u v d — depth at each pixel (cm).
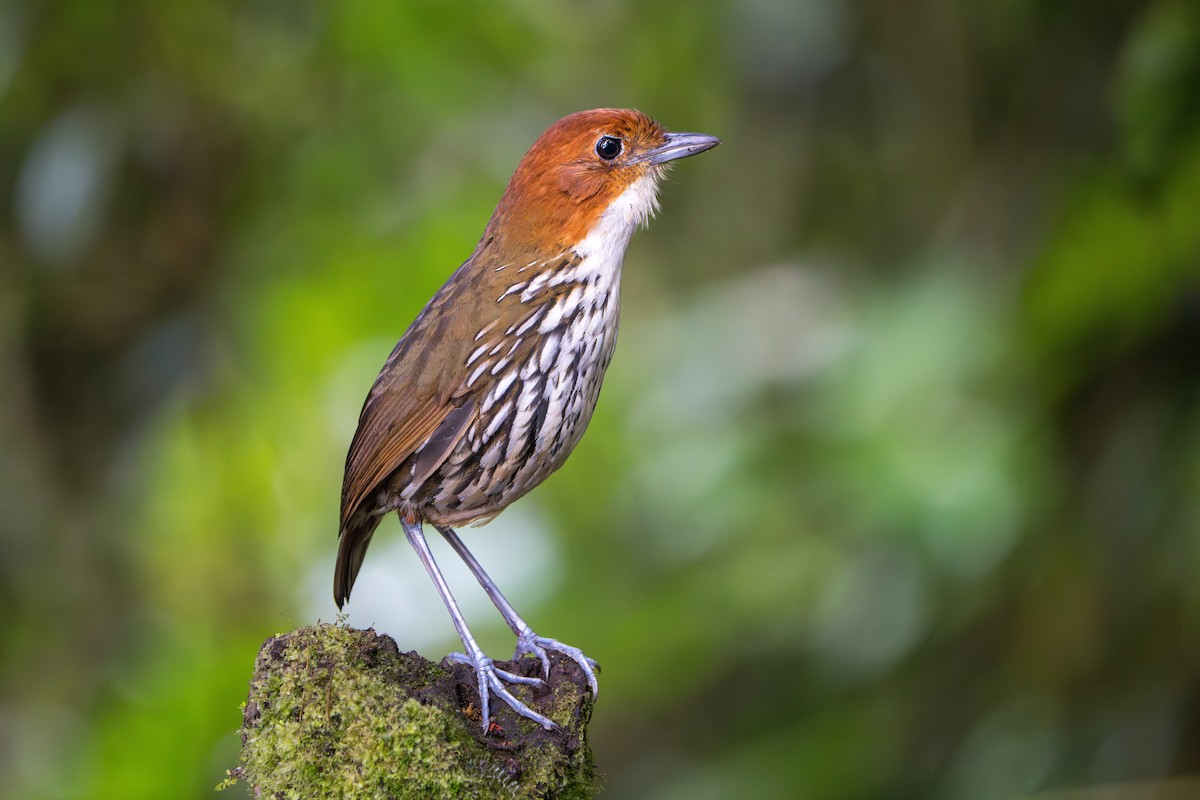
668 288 1362
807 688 1145
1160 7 945
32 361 1173
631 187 848
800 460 1062
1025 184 1095
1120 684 1039
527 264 830
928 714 1109
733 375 1106
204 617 1216
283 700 607
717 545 1114
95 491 1209
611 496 1286
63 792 1109
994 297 1027
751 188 1291
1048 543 1039
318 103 1141
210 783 1068
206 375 1186
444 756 601
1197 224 954
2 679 1198
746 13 1190
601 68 1272
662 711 1277
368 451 826
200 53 1107
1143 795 1006
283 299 1223
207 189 1145
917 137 1193
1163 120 939
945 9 1166
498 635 1182
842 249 1209
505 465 829
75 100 1102
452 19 1130
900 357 1022
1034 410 1010
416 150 1201
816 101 1233
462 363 809
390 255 1220
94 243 1124
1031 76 1108
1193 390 1004
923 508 986
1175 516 986
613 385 1346
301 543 1261
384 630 1186
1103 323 1000
